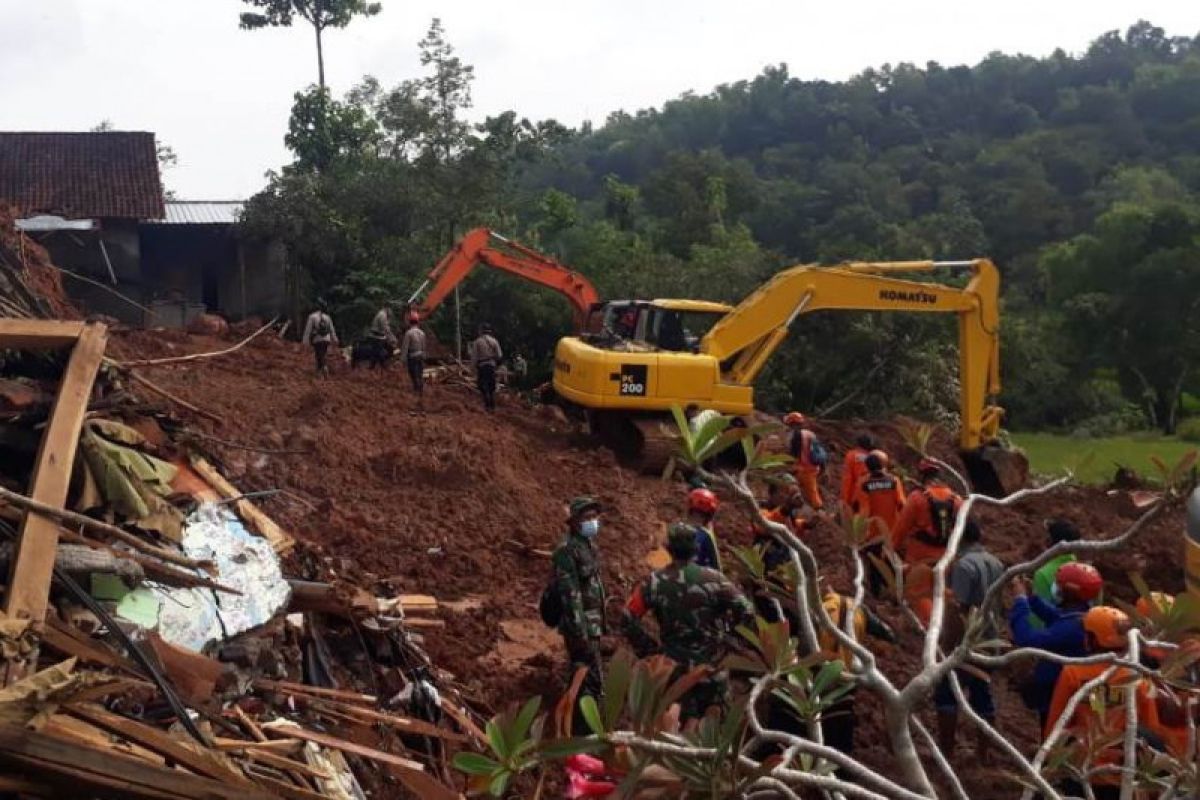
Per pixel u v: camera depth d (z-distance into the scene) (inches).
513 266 868.0
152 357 745.6
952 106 5036.9
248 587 267.9
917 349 1176.2
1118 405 2064.5
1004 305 2541.8
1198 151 4357.8
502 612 421.7
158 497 267.6
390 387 797.9
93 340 279.6
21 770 167.2
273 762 218.2
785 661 136.3
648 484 636.1
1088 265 2274.9
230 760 207.0
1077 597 258.1
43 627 196.7
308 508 472.1
